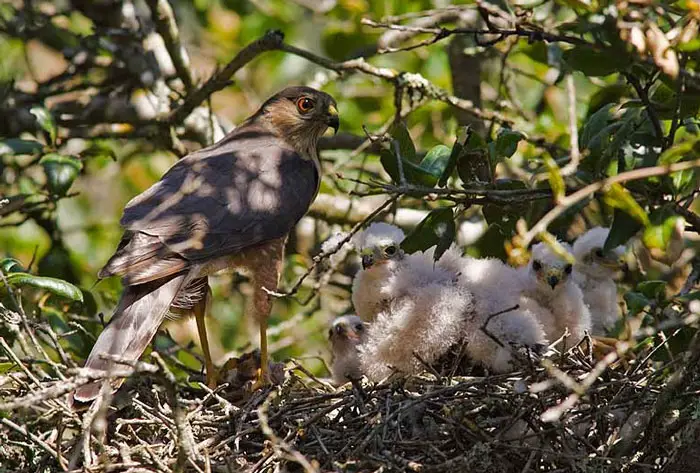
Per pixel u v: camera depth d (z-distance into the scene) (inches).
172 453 381.1
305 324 628.1
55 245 563.8
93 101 613.3
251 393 443.8
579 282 505.0
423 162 420.2
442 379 417.1
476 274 467.5
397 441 373.4
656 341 418.0
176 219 448.8
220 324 625.3
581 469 360.8
